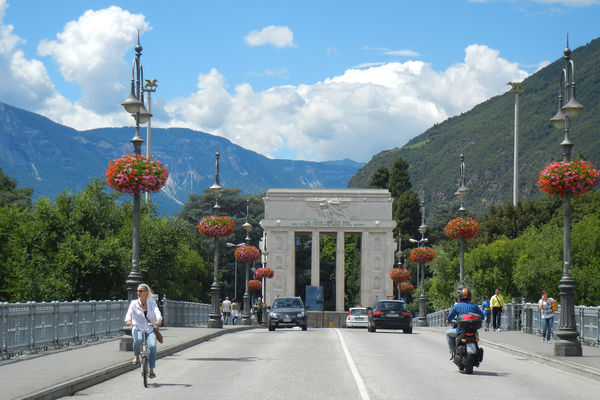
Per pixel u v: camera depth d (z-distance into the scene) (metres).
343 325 97.81
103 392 15.15
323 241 135.88
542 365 22.20
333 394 14.81
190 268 83.25
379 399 14.12
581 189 23.56
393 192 135.50
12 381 15.24
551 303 31.02
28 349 21.58
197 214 123.12
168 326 43.91
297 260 130.12
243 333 41.78
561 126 26.11
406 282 102.50
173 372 19.06
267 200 106.00
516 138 92.94
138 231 24.91
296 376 18.06
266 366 20.66
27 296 45.22
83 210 52.12
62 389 14.59
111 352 22.78
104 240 50.34
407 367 20.77
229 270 120.56
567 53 25.11
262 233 124.94
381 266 105.25
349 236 134.62
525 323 40.31
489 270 76.31
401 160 136.62
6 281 46.16
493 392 15.52
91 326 27.70
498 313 41.69
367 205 105.94
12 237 48.81
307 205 105.81
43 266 48.28
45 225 50.62
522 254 68.69
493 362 23.12
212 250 118.06
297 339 34.53
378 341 33.38
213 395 14.62
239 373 18.78
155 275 55.06
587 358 22.50
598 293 60.69
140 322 16.91
